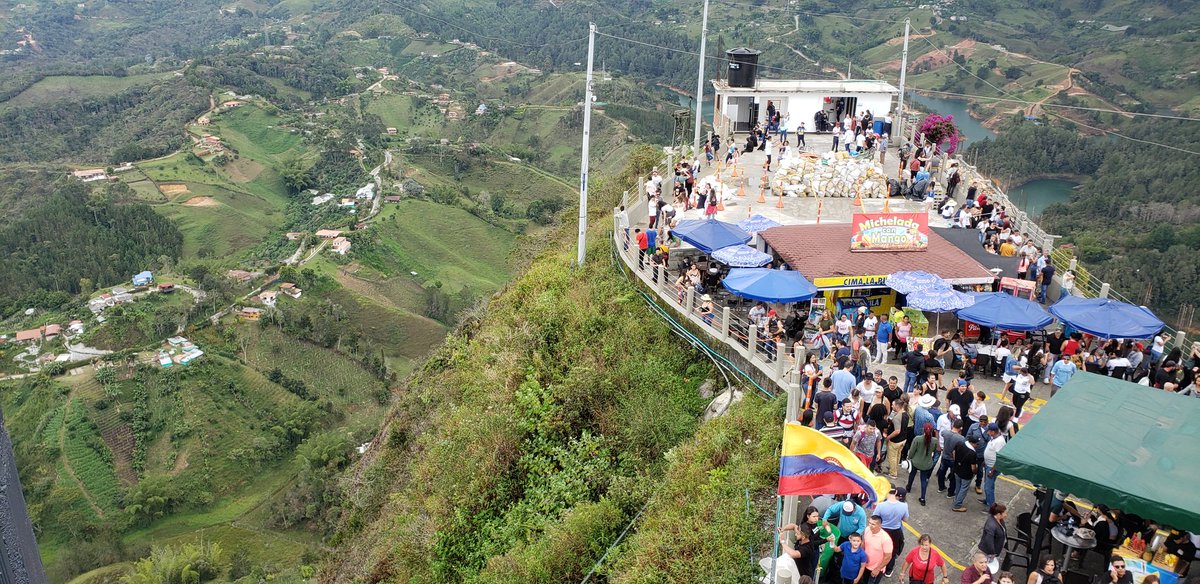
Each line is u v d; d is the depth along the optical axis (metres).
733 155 35.06
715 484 16.05
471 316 40.88
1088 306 19.33
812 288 20.34
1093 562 13.20
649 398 20.44
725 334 19.89
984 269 22.73
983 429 15.59
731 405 18.91
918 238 23.22
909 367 18.14
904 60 40.59
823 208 29.98
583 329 24.02
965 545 14.00
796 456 12.32
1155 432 12.19
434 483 23.83
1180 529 10.60
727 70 41.91
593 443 20.33
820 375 17.56
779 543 13.48
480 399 24.25
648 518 16.91
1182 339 20.03
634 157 40.53
